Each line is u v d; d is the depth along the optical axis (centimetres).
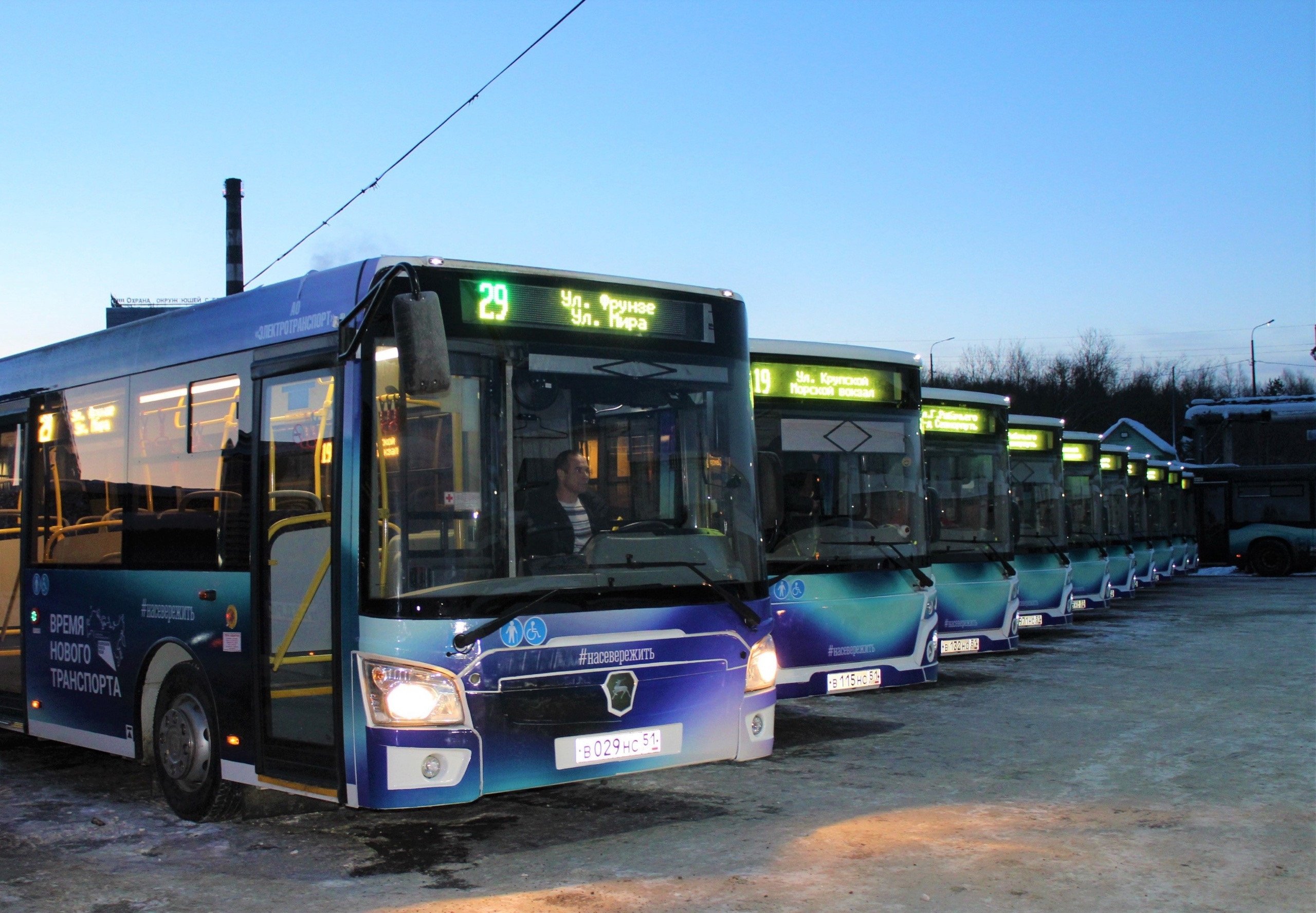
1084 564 2075
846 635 1115
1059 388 7788
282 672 680
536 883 600
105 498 857
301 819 743
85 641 865
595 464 673
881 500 1173
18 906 586
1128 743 938
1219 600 2442
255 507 704
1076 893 568
